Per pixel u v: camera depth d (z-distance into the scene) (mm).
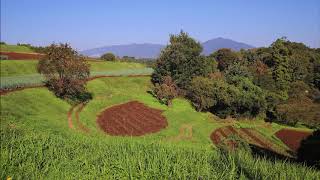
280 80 110188
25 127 33688
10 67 90438
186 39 106125
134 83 103000
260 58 129375
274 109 87125
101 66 123688
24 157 15648
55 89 66875
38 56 114812
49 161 15305
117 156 16141
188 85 97750
